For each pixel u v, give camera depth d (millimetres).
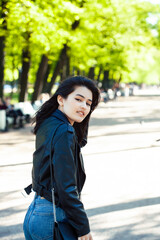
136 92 63750
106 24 22375
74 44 20188
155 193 5844
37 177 2020
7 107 15109
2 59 17891
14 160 8828
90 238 1888
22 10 12680
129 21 23516
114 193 5891
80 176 2045
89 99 2059
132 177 6840
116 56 28875
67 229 1927
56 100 2102
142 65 37094
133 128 14891
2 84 18188
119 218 4852
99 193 5918
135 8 24656
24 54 20500
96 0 17656
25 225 2090
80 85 2035
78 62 27844
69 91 2033
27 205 5492
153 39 29219
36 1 14016
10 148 10688
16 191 6184
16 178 7039
